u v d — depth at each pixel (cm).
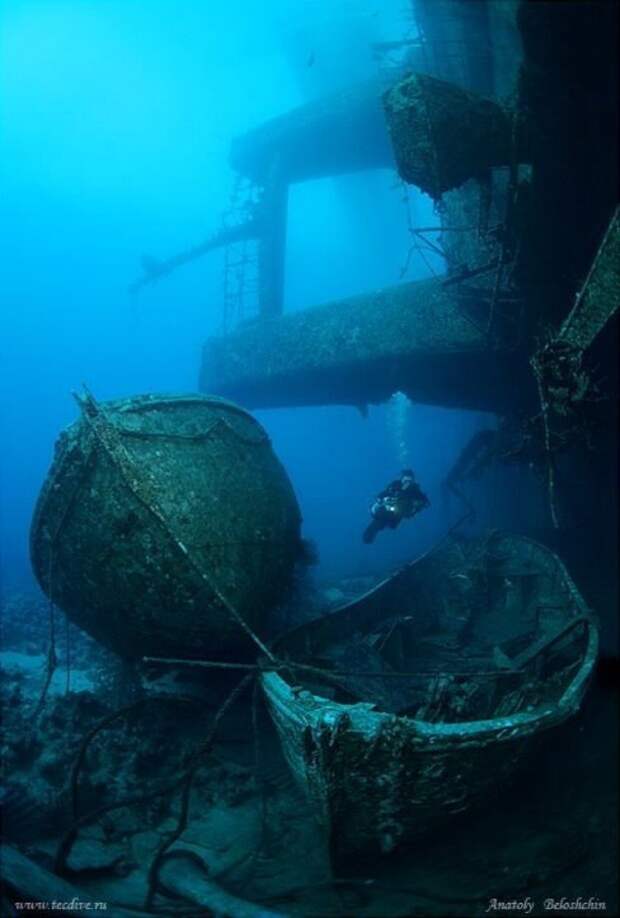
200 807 639
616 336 712
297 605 907
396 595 914
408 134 599
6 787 662
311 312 1262
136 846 579
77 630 1331
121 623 744
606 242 519
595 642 663
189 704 768
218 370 1413
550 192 618
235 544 735
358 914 471
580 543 1224
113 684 866
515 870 503
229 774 685
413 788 490
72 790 587
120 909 471
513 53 734
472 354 1006
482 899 473
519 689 618
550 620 813
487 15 807
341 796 479
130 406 733
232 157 1791
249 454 802
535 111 539
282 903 496
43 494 736
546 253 696
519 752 531
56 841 587
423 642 839
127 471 689
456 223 1046
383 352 1088
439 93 584
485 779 525
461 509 2111
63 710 807
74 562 729
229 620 732
